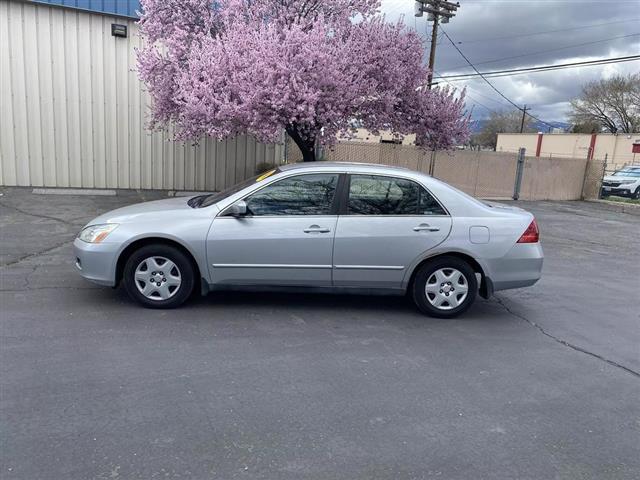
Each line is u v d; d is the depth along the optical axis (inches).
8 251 297.6
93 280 209.2
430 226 214.8
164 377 155.3
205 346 179.5
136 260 209.5
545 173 874.8
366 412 141.6
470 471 118.0
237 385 153.0
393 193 217.3
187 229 206.7
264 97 378.0
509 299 262.5
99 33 511.5
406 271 216.4
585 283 308.7
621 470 121.3
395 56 450.9
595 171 913.5
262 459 118.5
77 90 514.0
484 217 219.3
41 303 213.9
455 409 145.9
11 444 119.0
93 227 210.7
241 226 208.5
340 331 201.2
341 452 122.7
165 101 447.2
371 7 462.9
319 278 214.5
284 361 171.2
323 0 443.2
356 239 211.6
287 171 215.8
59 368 157.2
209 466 115.0
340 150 654.5
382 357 179.0
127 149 540.7
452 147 535.2
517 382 165.3
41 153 511.8
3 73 488.4
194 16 458.0
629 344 205.6
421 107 487.5
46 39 496.4
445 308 221.6
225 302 227.6
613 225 605.9
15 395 140.3
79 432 125.0
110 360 164.6
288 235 209.2
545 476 117.6
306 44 381.1
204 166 574.2
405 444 127.4
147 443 122.1
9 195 478.6
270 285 214.7
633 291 294.7
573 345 201.3
